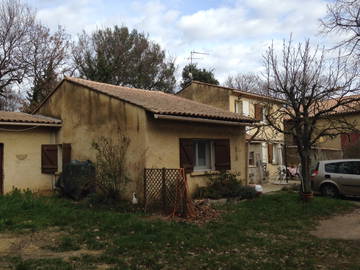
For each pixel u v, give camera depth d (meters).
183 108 11.70
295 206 9.95
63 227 7.38
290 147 21.72
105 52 29.78
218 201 10.63
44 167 12.84
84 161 11.73
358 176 12.02
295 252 5.75
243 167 13.62
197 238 6.42
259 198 11.27
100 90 11.62
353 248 6.07
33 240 6.39
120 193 10.44
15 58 23.58
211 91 20.42
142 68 31.36
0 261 5.14
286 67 11.72
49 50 25.47
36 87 24.94
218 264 5.07
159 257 5.35
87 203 9.98
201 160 12.42
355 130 11.20
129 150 10.48
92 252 5.65
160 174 9.44
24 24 24.12
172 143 10.84
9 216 8.31
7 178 11.88
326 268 4.98
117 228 7.12
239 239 6.48
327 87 11.55
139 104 10.15
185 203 8.61
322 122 16.58
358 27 7.95
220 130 12.77
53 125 13.03
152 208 9.41
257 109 20.09
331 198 11.91
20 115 13.20
